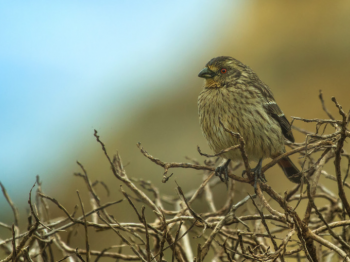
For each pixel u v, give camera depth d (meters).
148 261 6.09
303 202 14.18
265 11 25.39
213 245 8.48
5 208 18.69
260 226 7.97
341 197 6.28
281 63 23.75
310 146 6.80
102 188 19.19
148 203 7.18
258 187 6.80
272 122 10.12
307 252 5.83
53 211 18.73
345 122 5.86
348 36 23.11
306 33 24.02
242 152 6.77
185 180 19.89
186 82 24.39
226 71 10.24
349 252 6.05
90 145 21.91
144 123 23.19
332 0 24.33
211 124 9.98
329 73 22.67
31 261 6.34
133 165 21.09
